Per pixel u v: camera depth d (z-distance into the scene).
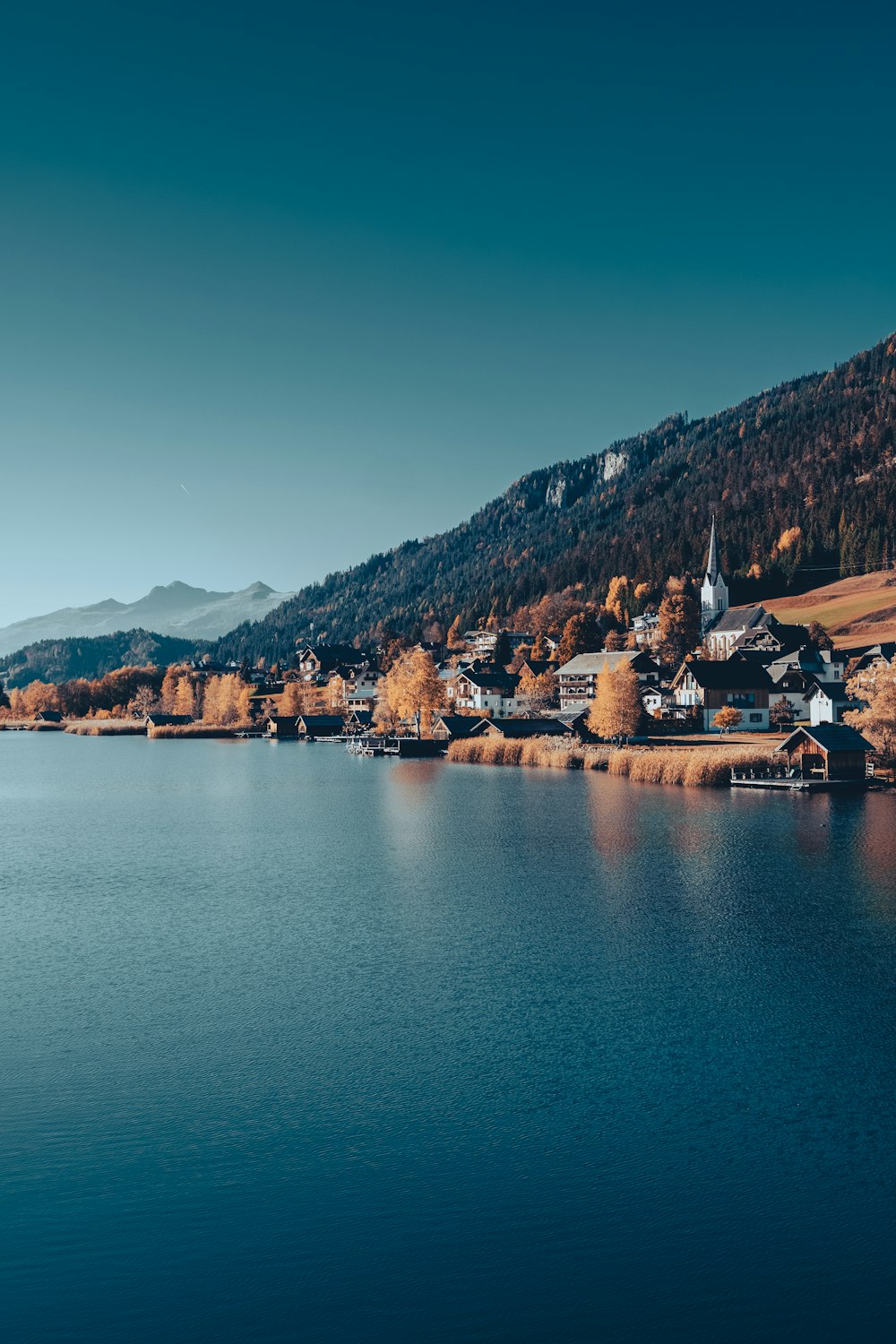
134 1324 22.31
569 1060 34.84
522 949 47.50
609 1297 23.06
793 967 44.19
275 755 179.88
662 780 113.38
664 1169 27.92
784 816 85.50
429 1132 30.08
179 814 99.19
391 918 53.84
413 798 105.62
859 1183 27.16
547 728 163.88
